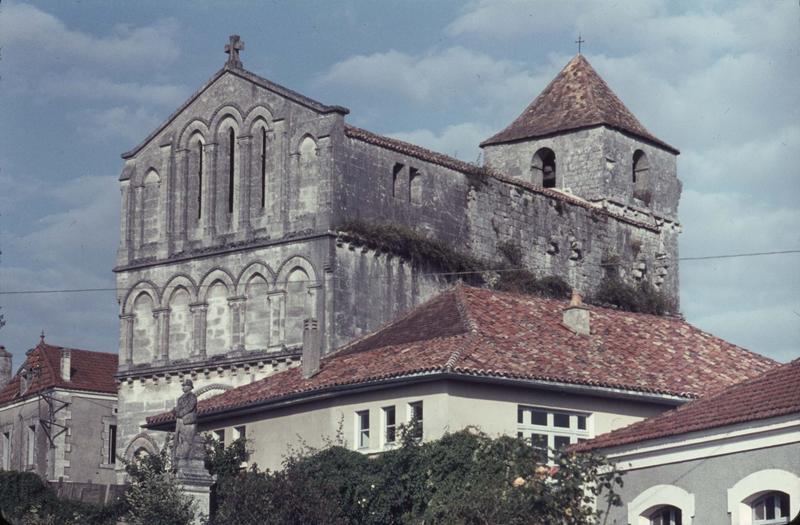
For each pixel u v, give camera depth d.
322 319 82.00
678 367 69.25
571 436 65.00
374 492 62.00
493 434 63.44
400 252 85.31
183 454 64.25
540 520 49.75
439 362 63.47
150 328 88.25
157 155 89.81
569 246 96.75
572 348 68.12
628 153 105.25
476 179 90.94
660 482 48.47
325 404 67.81
